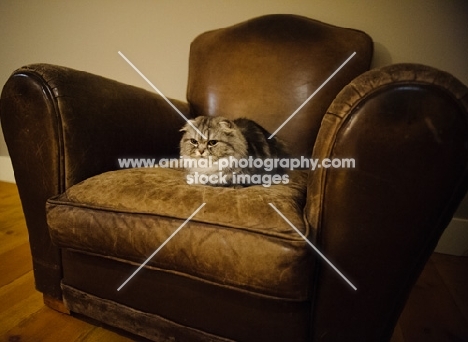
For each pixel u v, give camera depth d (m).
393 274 0.55
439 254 1.35
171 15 1.59
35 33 1.93
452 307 0.98
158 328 0.75
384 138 0.49
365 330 0.59
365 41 1.15
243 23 1.31
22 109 0.76
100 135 0.86
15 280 1.05
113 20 1.71
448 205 0.50
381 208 0.52
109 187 0.73
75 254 0.81
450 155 0.46
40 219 0.83
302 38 1.20
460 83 0.46
